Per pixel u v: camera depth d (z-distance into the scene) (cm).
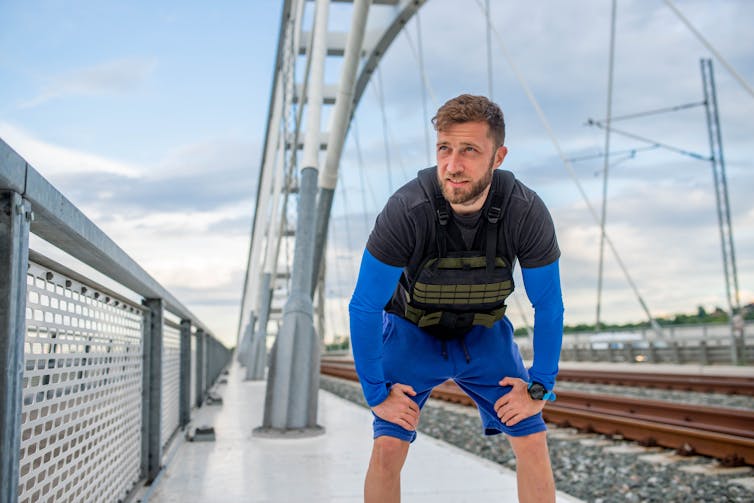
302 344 502
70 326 181
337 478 326
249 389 1035
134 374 294
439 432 604
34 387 145
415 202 155
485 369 182
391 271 159
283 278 2917
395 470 179
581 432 562
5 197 112
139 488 299
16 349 116
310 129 574
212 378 1141
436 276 163
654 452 457
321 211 760
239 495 289
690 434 445
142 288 268
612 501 339
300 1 1320
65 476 174
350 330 165
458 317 174
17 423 117
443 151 149
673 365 1472
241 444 441
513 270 172
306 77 1006
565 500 275
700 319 2408
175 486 307
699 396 806
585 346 1936
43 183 124
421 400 191
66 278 178
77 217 149
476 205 154
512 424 172
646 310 1537
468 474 329
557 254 165
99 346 219
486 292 167
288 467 356
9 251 112
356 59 656
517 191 158
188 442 449
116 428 250
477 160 146
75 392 186
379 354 165
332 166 746
